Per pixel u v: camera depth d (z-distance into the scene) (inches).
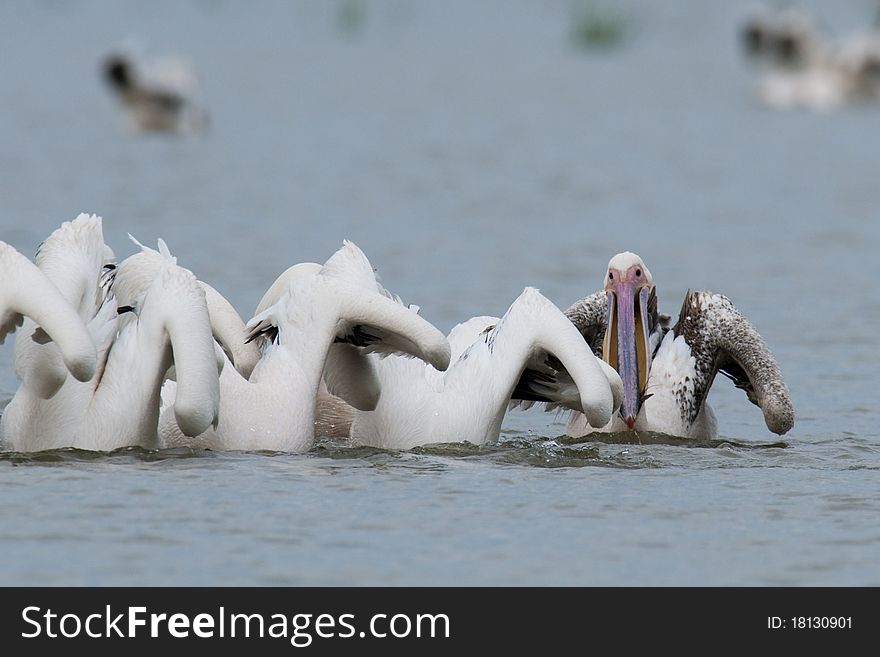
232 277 886.4
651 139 1679.4
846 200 1258.6
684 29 3179.1
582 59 2669.8
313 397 503.5
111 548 390.3
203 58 2600.9
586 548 400.8
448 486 457.7
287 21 3336.6
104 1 3531.0
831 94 2043.6
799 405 633.0
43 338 455.5
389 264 947.3
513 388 523.5
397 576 375.6
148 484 446.3
